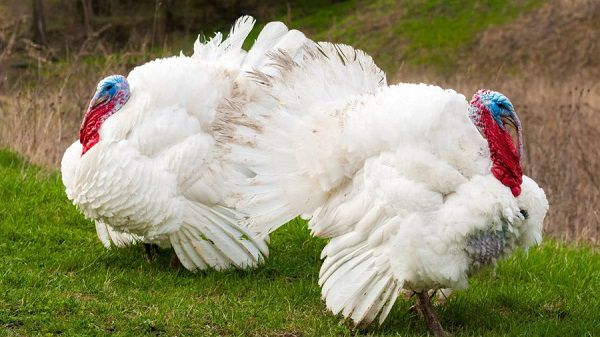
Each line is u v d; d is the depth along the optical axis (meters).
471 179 9.67
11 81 23.05
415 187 9.57
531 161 19.20
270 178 10.74
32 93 20.66
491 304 11.94
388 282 9.91
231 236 12.14
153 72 12.05
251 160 10.88
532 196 9.95
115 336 9.70
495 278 13.01
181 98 11.84
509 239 9.91
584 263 13.81
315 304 11.38
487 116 10.01
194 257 12.21
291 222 14.70
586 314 11.66
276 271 12.70
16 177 15.96
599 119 22.59
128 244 13.38
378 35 45.72
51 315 10.15
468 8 46.22
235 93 12.12
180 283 11.98
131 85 12.27
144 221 11.62
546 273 13.22
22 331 9.70
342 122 10.34
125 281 11.84
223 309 10.88
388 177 9.75
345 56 11.35
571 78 36.25
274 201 10.70
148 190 11.47
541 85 31.27
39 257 12.57
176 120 11.71
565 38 41.06
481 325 11.11
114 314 10.33
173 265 12.61
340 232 10.28
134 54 22.59
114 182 11.43
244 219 10.98
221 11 47.59
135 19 45.72
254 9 48.78
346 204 10.20
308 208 10.61
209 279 12.01
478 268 10.05
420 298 10.48
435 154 9.68
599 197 17.98
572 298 12.20
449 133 9.72
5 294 10.59
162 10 46.03
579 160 19.53
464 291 12.12
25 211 14.41
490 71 39.41
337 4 50.97
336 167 10.27
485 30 43.53
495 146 9.81
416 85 10.34
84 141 11.95
